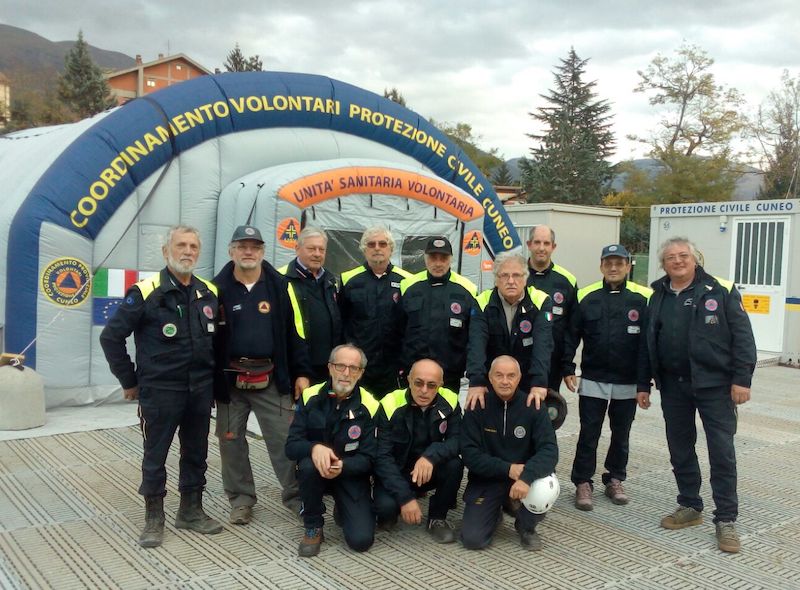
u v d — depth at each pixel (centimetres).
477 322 444
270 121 819
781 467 586
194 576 359
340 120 873
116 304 718
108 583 348
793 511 480
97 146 696
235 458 432
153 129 725
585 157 4628
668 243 439
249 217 711
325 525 434
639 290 486
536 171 4697
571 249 1575
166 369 385
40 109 5028
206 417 405
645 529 441
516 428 412
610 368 480
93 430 622
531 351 447
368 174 764
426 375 405
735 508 419
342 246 759
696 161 3747
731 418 427
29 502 455
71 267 681
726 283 433
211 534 412
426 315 456
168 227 744
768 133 3741
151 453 390
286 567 372
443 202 823
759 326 1192
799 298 1136
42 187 676
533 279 504
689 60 3791
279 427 440
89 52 5081
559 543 415
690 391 438
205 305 399
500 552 400
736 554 405
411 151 940
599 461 593
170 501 462
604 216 1623
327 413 402
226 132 785
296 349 438
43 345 673
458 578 365
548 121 5256
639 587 360
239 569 368
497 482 416
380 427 410
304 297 445
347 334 475
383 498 410
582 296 494
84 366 702
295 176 716
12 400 614
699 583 366
